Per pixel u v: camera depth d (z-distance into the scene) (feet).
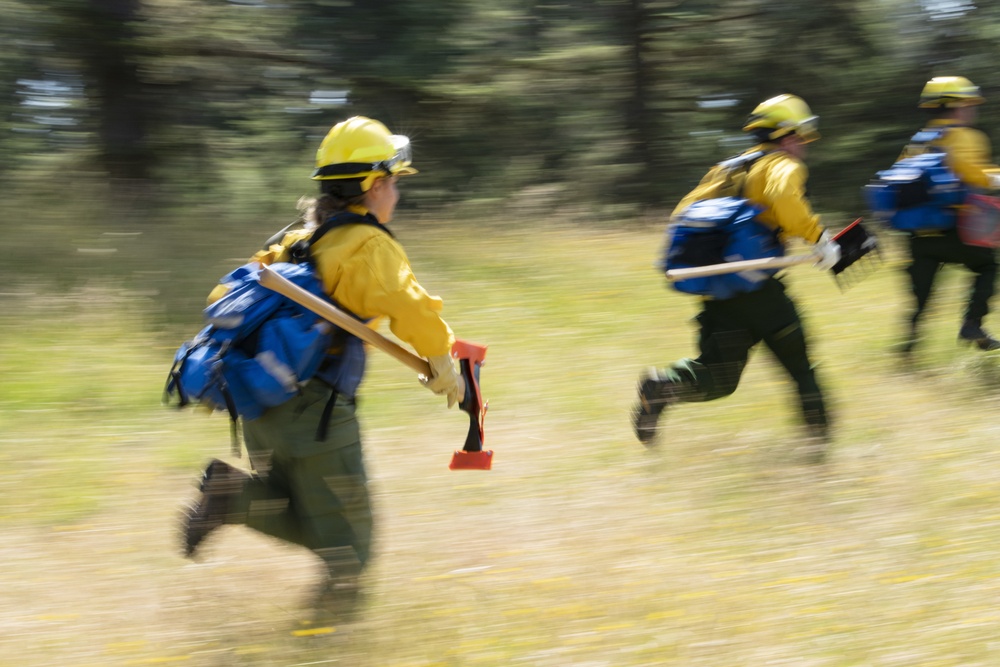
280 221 71.92
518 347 46.65
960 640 21.39
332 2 87.97
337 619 22.49
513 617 22.82
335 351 22.29
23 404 38.55
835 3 94.48
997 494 28.84
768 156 32.81
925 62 95.30
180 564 26.86
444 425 37.91
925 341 45.83
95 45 80.07
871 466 31.48
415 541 27.73
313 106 93.86
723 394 34.04
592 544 26.94
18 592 25.14
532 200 91.45
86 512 30.22
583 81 100.94
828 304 53.62
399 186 92.99
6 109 81.82
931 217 42.01
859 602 23.18
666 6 95.81
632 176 95.09
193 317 48.93
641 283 57.62
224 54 87.92
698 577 24.84
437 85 93.40
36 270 54.70
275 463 23.08
